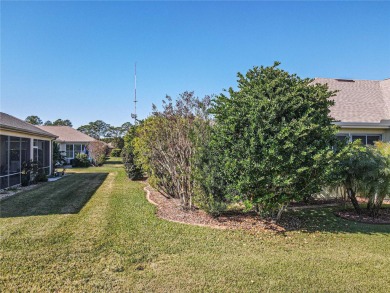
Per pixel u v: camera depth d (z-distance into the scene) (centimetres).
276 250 497
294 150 584
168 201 939
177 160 838
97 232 577
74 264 421
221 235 575
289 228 642
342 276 390
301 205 913
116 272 396
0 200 955
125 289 348
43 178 1501
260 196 606
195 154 745
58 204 881
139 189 1216
